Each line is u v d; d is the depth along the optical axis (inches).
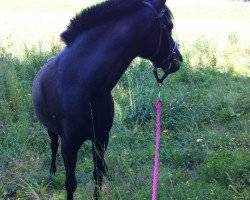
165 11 128.1
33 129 211.3
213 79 297.7
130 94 236.2
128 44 123.3
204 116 234.7
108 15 123.7
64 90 126.5
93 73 122.7
